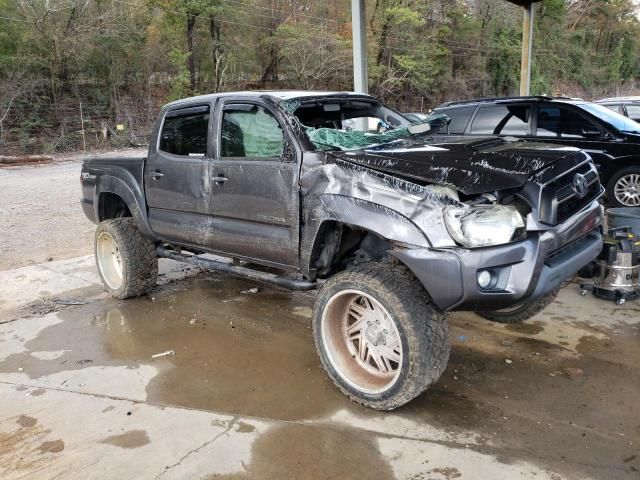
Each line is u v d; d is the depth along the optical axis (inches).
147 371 147.7
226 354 157.2
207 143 162.7
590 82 2090.3
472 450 110.0
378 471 104.5
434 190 114.1
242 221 153.6
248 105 151.9
